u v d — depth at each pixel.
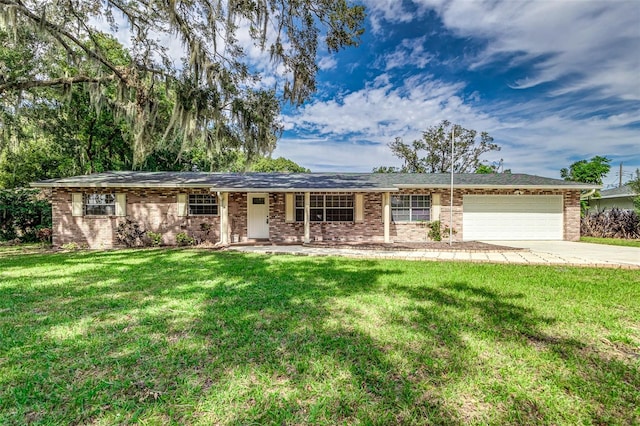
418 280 5.61
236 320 3.63
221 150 11.28
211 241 12.00
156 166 20.77
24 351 2.88
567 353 2.85
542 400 2.17
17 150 12.18
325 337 3.16
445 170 27.92
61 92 10.46
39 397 2.19
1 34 9.34
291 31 8.20
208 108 9.22
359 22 8.12
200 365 2.63
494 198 12.83
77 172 17.42
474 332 3.28
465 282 5.45
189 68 8.96
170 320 3.64
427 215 12.70
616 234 14.79
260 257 8.52
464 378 2.43
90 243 11.65
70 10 8.62
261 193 12.56
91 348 2.93
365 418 1.98
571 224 12.73
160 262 7.66
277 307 4.10
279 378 2.44
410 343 3.03
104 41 13.96
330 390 2.28
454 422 1.95
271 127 9.79
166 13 8.55
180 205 11.94
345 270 6.58
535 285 5.24
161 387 2.32
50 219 13.18
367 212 12.49
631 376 2.49
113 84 10.67
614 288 5.04
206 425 1.91
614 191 19.56
